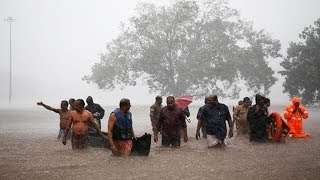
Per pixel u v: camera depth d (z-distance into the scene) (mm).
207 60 49281
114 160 9047
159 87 52281
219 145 11242
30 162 8828
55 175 7398
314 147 11203
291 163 8555
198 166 8250
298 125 14102
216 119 11227
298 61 49094
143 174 7453
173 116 11312
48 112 40250
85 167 8195
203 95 52188
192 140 13320
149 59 47094
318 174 7398
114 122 9641
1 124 23469
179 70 49656
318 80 46500
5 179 7082
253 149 10828
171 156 9633
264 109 12500
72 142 10953
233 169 7902
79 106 10797
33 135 15969
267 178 7066
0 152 10453
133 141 9820
